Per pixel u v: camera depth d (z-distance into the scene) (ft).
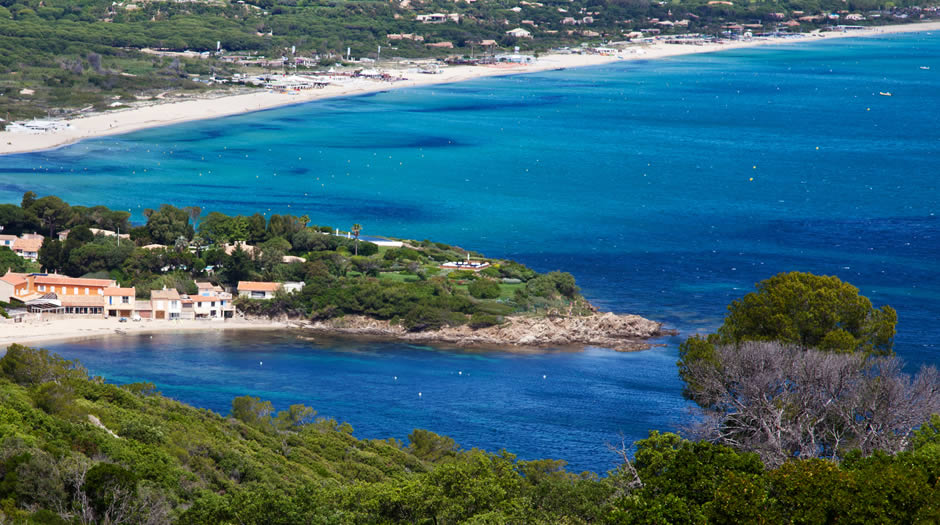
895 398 356.79
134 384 547.90
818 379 367.25
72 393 442.09
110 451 380.17
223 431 490.08
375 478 471.21
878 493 257.34
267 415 567.59
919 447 318.86
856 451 296.30
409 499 304.91
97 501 324.19
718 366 388.16
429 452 554.05
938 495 255.50
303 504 312.50
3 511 304.91
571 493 331.57
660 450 318.86
